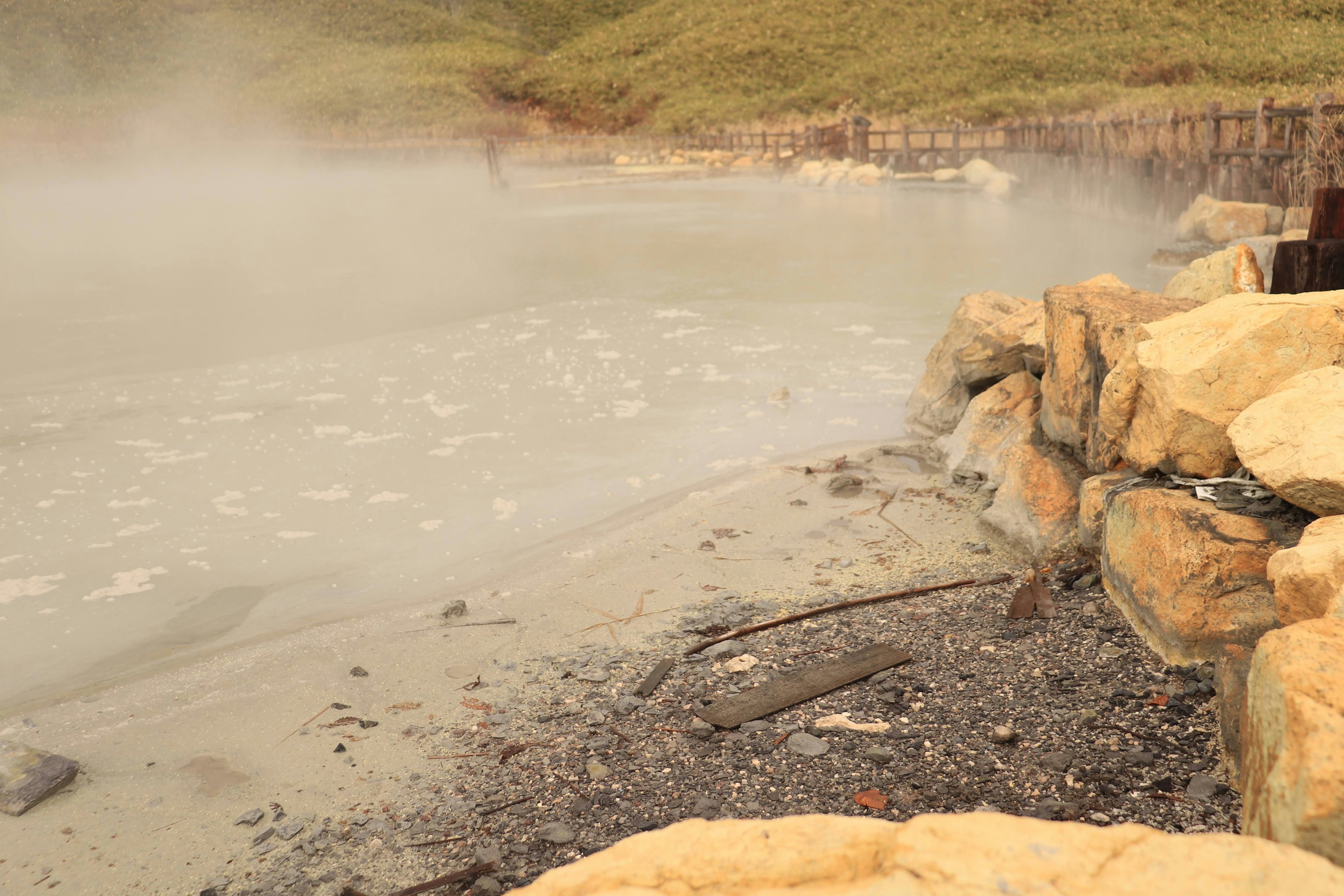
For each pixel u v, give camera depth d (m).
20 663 3.83
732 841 1.48
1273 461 2.93
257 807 2.83
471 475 5.80
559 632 3.92
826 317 9.83
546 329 9.81
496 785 2.87
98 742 3.23
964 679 3.28
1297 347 3.34
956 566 4.34
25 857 2.65
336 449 6.32
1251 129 13.04
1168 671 3.12
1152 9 38.59
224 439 6.57
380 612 4.15
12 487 5.76
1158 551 3.27
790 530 4.88
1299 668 1.72
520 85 50.53
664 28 54.25
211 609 4.24
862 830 1.47
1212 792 2.50
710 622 3.94
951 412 6.13
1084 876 1.29
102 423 7.05
